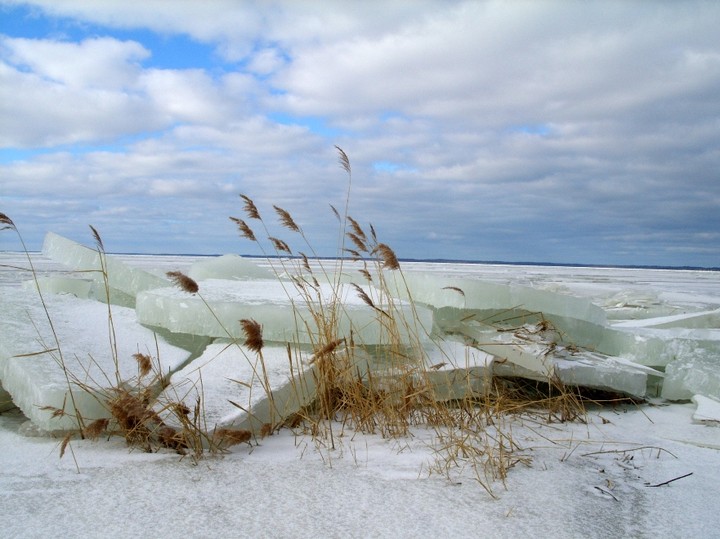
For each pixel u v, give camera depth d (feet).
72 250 17.24
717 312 20.77
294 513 6.84
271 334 12.62
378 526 6.52
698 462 9.52
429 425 11.23
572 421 12.07
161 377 10.82
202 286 16.12
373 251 12.47
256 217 11.78
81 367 10.72
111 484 7.64
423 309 13.61
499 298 15.80
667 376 14.70
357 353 12.19
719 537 6.49
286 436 10.25
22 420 10.69
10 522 6.46
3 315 12.55
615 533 6.51
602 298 34.71
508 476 8.36
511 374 13.70
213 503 7.08
